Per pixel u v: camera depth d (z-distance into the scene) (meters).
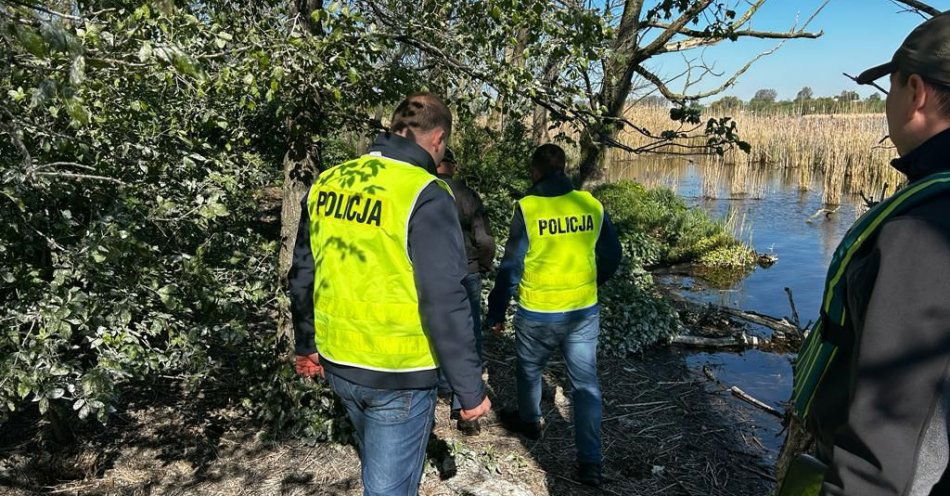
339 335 2.12
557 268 3.37
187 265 3.03
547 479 3.53
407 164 2.14
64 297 2.69
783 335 7.10
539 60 3.74
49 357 2.64
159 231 3.17
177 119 3.39
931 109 1.12
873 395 0.97
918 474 0.94
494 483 3.32
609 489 3.52
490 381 4.88
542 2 3.28
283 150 4.52
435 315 1.99
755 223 15.70
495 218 7.65
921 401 0.93
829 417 1.22
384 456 2.16
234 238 3.77
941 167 1.10
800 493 1.23
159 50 1.94
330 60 2.91
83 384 2.59
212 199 3.08
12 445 3.41
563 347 3.50
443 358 2.02
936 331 0.93
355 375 2.10
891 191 18.38
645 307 6.62
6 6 1.59
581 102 3.92
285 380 3.65
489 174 7.80
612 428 4.37
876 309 0.99
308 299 2.42
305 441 3.58
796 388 1.43
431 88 3.96
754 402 5.02
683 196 19.81
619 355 6.00
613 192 14.29
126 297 2.80
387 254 2.03
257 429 3.75
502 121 7.54
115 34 2.45
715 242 12.18
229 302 3.29
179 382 4.22
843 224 15.53
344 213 2.12
